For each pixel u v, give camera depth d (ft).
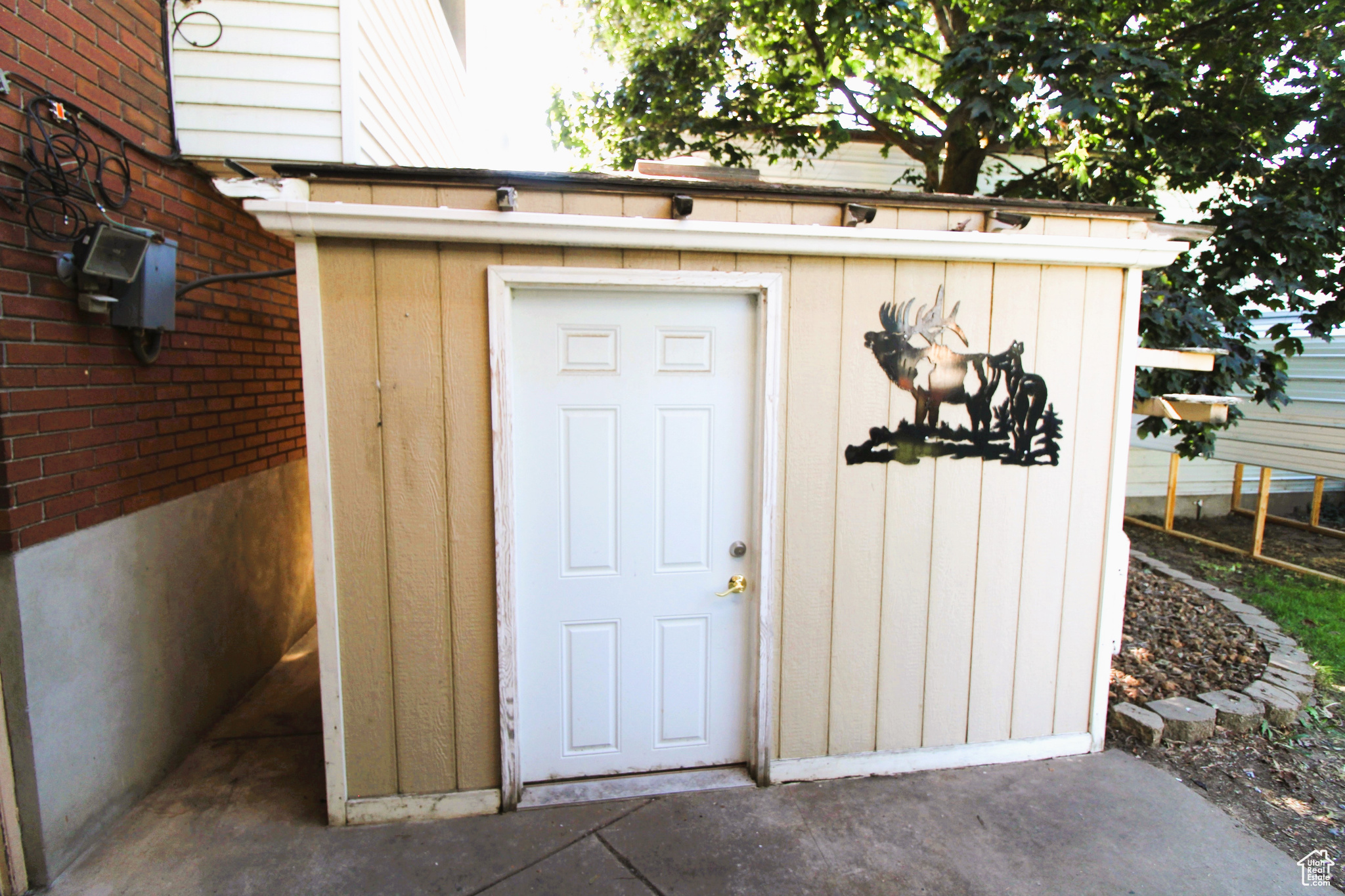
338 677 9.35
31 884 8.27
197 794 10.23
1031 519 11.03
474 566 9.49
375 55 13.92
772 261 9.77
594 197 9.20
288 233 8.50
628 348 9.74
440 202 8.77
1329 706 13.11
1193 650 15.03
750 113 23.04
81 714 8.84
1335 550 23.12
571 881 8.63
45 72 8.54
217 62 12.09
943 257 10.05
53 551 8.37
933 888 8.64
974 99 16.10
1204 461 27.58
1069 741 11.60
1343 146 16.20
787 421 10.07
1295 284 16.21
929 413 10.46
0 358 7.61
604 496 9.93
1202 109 17.71
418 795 9.74
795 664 10.53
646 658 10.36
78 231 8.73
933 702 11.07
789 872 8.85
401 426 9.13
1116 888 8.70
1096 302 10.82
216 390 12.49
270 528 14.80
